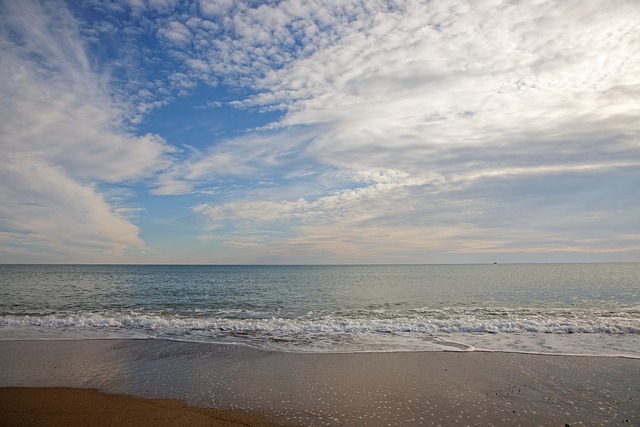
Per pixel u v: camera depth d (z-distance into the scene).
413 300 23.92
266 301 23.78
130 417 6.31
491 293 27.81
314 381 8.08
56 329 13.81
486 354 10.23
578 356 9.98
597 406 6.68
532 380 8.08
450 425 5.95
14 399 7.09
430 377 8.30
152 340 12.05
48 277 51.75
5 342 11.77
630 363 9.30
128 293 28.72
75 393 7.43
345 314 18.27
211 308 20.53
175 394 7.37
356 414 6.39
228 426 5.98
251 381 8.10
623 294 26.03
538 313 17.70
